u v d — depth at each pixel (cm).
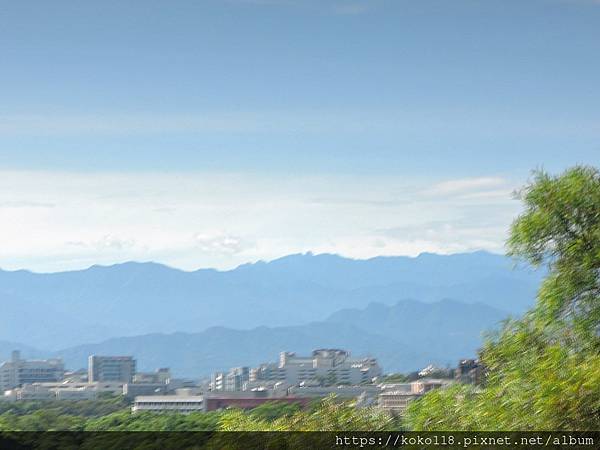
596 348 2473
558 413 2303
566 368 2389
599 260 2534
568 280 2564
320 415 2455
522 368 2456
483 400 2398
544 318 2550
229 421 2517
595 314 2506
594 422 2288
